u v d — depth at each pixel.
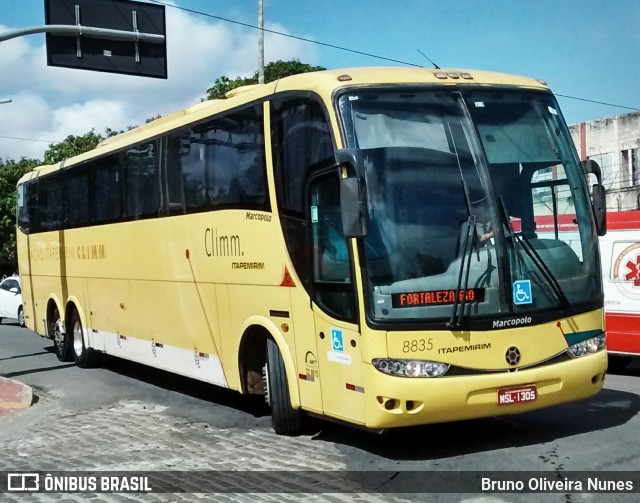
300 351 7.40
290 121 7.51
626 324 11.33
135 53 15.59
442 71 7.33
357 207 6.20
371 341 6.33
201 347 9.43
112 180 11.96
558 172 7.28
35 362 15.09
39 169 16.48
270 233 7.81
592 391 7.08
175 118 10.33
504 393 6.52
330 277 6.89
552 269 6.94
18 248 17.69
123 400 10.82
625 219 11.56
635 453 6.75
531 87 7.51
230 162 8.57
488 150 6.96
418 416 6.31
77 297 13.81
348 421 6.76
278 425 7.95
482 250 6.62
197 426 8.83
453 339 6.38
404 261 6.43
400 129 6.78
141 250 10.94
